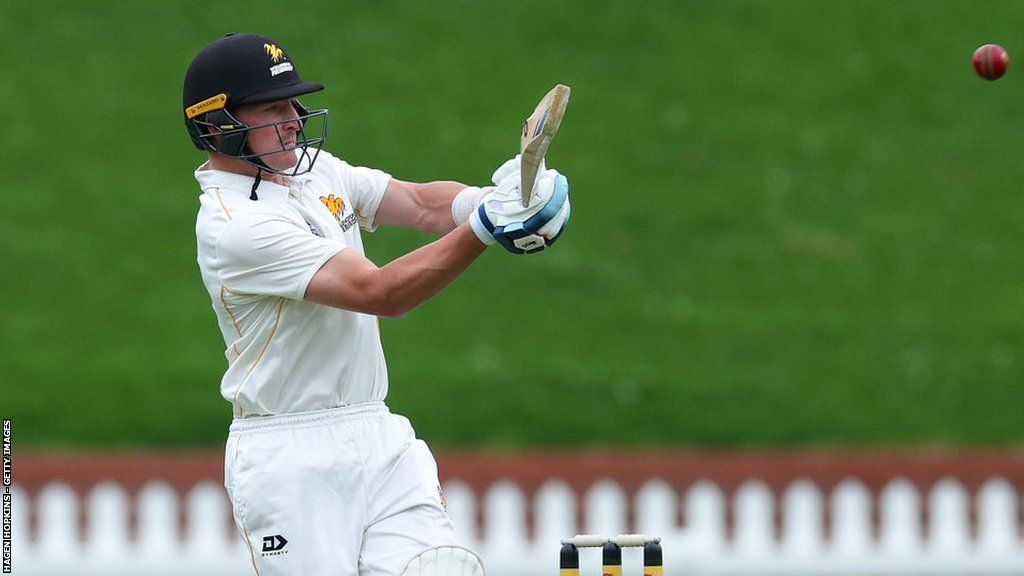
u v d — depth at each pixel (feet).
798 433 153.48
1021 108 221.66
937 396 160.45
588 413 155.94
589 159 207.82
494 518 116.47
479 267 187.01
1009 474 128.57
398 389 159.02
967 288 183.62
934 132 216.54
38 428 154.10
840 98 223.10
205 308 180.45
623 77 226.79
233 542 120.26
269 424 51.78
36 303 180.24
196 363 167.22
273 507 51.21
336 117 213.87
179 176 207.72
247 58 50.06
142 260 189.67
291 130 50.96
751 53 232.32
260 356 51.37
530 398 158.10
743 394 160.56
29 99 221.66
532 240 46.83
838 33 237.25
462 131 212.02
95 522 116.06
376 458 52.34
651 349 169.89
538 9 241.76
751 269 187.11
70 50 233.14
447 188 55.67
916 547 112.78
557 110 44.37
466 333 172.96
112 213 198.70
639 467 128.67
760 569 112.16
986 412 157.48
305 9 241.55
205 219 50.67
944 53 232.32
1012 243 193.47
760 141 213.05
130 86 225.97
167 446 151.33
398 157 205.16
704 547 99.40
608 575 51.08
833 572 112.27
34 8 242.37
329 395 51.70
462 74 225.97
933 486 128.26
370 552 51.80
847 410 157.69
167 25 239.30
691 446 150.92
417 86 222.48
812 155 210.38
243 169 51.39
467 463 127.95
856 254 190.60
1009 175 207.21
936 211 199.82
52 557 110.83
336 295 48.65
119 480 127.85
